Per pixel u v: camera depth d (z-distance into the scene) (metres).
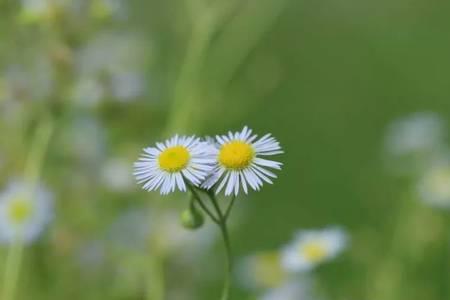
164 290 0.53
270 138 0.37
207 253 0.56
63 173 0.54
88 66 0.52
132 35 0.56
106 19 0.52
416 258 0.55
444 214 0.56
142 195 0.54
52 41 0.51
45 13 0.51
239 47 0.67
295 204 0.70
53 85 0.52
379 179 0.69
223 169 0.37
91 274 0.52
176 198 0.54
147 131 0.55
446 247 0.57
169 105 0.56
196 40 0.55
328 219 0.68
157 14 0.64
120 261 0.52
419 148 0.60
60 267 0.52
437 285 0.57
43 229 0.49
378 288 0.53
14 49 0.52
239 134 0.37
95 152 0.54
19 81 0.51
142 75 0.54
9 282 0.48
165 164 0.37
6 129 0.52
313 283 0.52
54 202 0.51
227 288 0.38
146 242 0.52
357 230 0.66
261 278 0.54
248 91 0.70
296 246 0.48
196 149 0.37
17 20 0.51
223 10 0.55
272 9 0.69
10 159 0.52
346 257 0.57
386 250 0.58
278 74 0.76
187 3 0.55
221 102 0.58
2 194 0.50
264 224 0.68
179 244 0.53
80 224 0.53
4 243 0.50
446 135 0.70
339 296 0.55
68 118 0.54
